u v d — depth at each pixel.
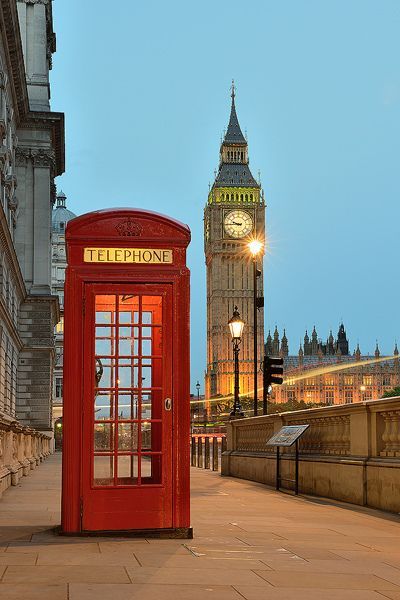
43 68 76.94
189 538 10.38
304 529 11.69
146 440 10.59
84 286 10.62
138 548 9.35
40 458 45.53
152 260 10.77
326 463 17.59
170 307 10.72
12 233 65.19
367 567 8.36
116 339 10.62
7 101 61.06
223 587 7.10
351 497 16.03
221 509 14.78
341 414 16.86
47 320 70.88
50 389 71.06
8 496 17.81
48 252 73.19
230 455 27.77
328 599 6.70
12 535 10.39
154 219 10.84
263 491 19.81
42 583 7.09
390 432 14.78
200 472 31.59
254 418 24.66
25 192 73.75
